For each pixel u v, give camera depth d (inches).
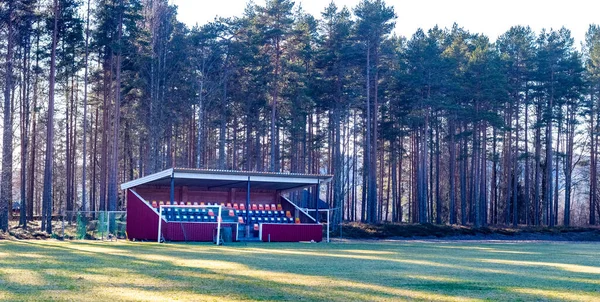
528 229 2337.6
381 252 959.0
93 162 2203.5
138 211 1310.3
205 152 2343.8
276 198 1599.4
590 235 2261.3
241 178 1337.4
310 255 828.0
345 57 2151.8
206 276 491.2
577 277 557.9
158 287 414.3
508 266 686.5
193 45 2130.9
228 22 2182.6
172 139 2442.2
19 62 1684.3
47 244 1022.4
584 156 3078.2
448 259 794.8
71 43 1749.5
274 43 2202.3
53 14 1617.9
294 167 2379.4
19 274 486.6
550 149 2554.1
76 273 499.8
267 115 2372.0
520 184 2886.3
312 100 2129.7
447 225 2287.2
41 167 2613.2
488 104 2443.4
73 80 2038.6
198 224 1272.1
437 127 2440.9
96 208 2458.2
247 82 2151.8
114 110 1878.7
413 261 735.7
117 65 1761.8
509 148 2522.1
